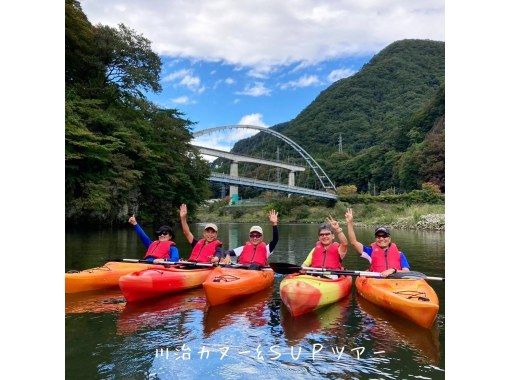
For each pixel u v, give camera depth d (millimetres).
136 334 5023
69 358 4309
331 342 4801
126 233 20656
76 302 6500
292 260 12062
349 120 137750
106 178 22422
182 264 7617
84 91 25156
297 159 124625
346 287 7035
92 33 25000
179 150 33469
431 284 8062
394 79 151000
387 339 4902
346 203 68062
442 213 32531
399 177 76750
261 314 5941
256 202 83625
